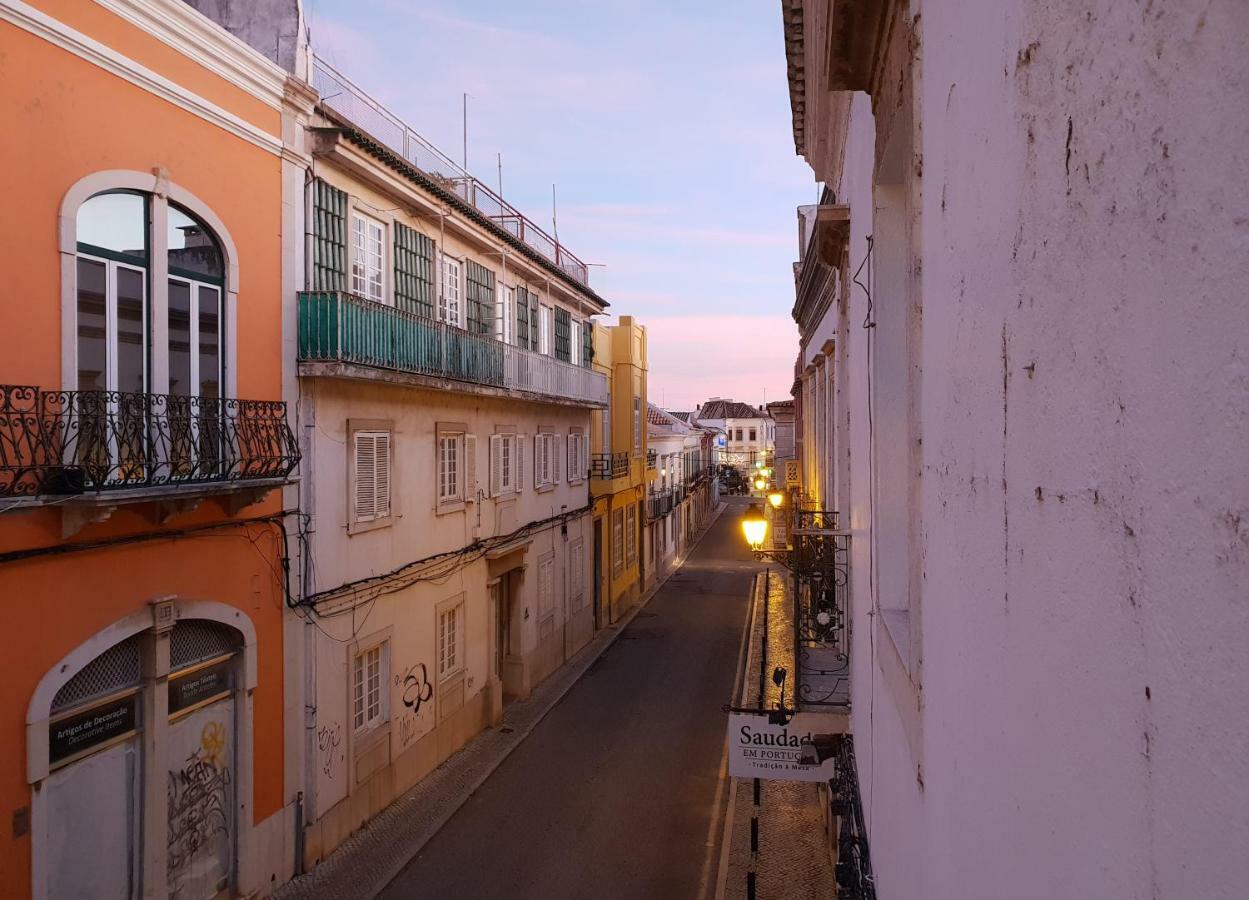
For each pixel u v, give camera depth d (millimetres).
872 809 5508
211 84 9539
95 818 8250
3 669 7234
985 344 2029
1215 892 911
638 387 32844
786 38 9195
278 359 10648
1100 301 1270
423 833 12578
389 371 12117
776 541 18719
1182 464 998
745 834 12672
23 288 7395
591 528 25828
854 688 7312
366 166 12094
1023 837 1690
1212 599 925
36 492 7266
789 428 34719
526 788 14492
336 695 11828
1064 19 1421
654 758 15883
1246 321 853
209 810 9633
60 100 7715
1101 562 1265
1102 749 1257
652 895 11070
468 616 16406
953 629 2475
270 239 10539
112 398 7879
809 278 12977
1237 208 869
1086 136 1323
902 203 4828
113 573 8266
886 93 4082
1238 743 867
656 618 28703
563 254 23156
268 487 9750
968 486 2238
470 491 16344
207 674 9672
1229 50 879
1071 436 1404
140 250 8719
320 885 10922
